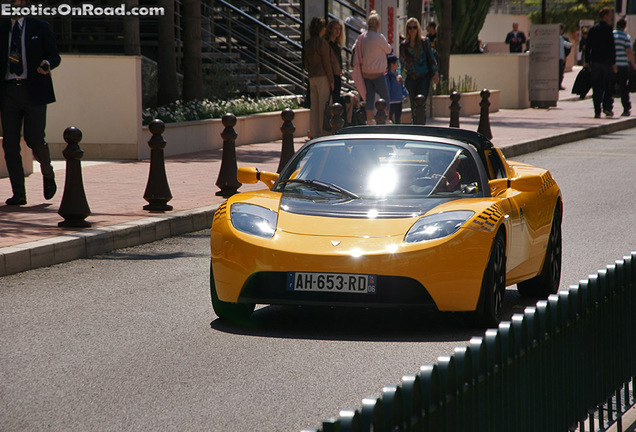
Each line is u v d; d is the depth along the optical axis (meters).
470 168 12.52
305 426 7.96
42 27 19.22
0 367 9.69
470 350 5.17
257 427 7.92
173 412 8.28
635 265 7.91
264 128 35.19
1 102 19.27
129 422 8.01
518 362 5.72
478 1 56.59
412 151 12.75
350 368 9.76
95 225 17.30
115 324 11.57
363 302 10.83
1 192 21.64
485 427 5.31
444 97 47.66
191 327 11.48
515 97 55.28
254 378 9.36
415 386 4.59
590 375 6.95
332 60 32.81
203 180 24.11
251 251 11.11
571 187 25.98
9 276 14.48
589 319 6.88
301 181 12.42
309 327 11.62
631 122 46.31
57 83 28.83
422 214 11.42
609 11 46.31
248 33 43.94
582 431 6.81
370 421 4.19
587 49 46.81
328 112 32.56
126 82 28.72
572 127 41.62
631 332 7.87
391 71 34.75
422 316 12.30
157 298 13.10
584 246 17.33
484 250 11.06
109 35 37.84
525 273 12.96
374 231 11.12
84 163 27.80
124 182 23.56
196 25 33.75
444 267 10.84
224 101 35.59
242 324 11.72
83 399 8.64
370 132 13.78
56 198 20.84
